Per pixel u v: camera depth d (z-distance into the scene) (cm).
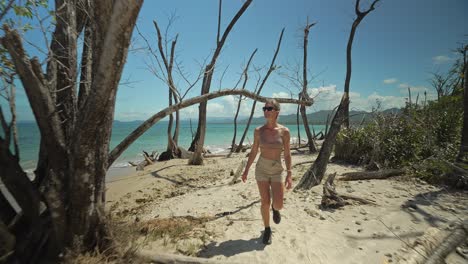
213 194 571
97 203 245
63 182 235
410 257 265
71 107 279
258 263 268
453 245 288
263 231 345
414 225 344
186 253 287
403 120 751
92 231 248
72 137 221
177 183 782
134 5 166
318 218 382
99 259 236
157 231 338
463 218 356
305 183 546
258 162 319
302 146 1638
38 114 224
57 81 279
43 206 263
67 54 278
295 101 408
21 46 196
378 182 547
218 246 304
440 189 484
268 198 310
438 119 715
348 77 1016
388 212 389
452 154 584
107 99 201
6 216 249
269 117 309
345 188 511
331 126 604
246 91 360
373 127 800
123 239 287
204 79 1051
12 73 232
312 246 299
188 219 398
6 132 226
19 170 233
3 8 212
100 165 240
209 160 1225
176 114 1332
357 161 788
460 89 796
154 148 2095
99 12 188
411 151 666
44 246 241
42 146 281
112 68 186
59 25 281
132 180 857
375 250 288
